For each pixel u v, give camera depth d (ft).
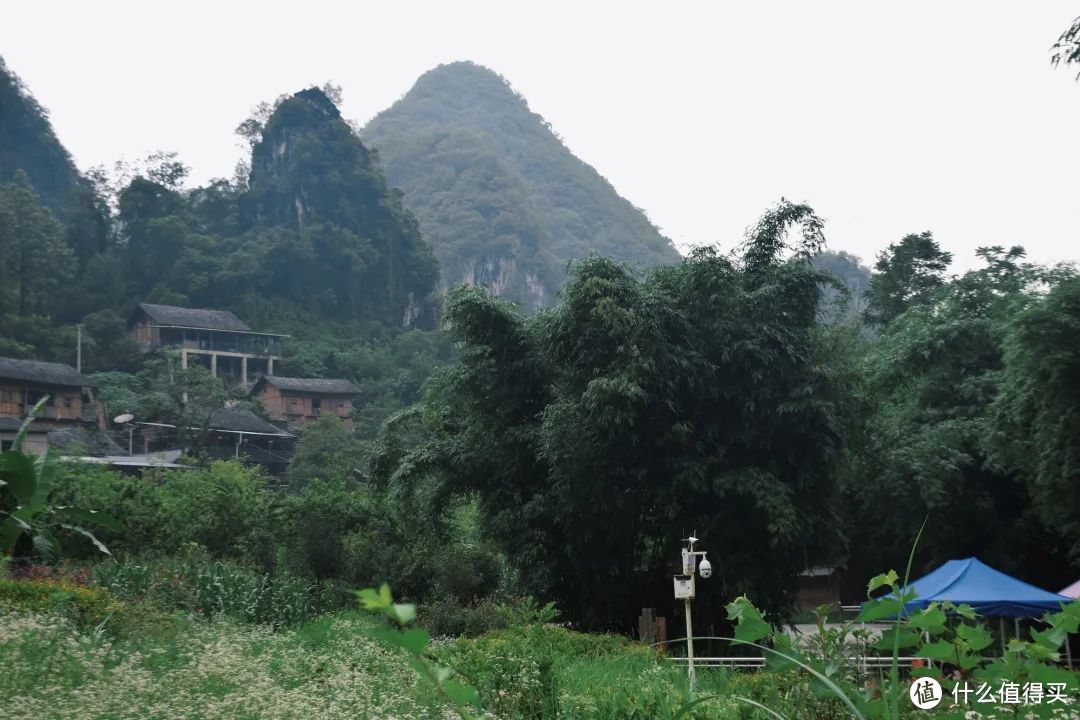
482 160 567.18
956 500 85.46
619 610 61.67
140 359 242.99
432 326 347.77
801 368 58.59
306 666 27.91
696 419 59.47
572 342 59.26
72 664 22.48
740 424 59.26
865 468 83.20
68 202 308.60
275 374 269.44
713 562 58.34
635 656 34.14
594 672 28.17
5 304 243.60
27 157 329.11
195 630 34.01
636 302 58.03
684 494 58.70
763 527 58.75
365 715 20.49
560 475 56.95
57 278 269.03
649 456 58.29
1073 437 58.13
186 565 51.83
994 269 90.58
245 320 290.97
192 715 18.89
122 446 196.24
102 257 279.28
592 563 59.67
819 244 63.10
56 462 42.96
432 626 58.90
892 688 7.89
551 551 61.26
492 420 63.10
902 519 90.12
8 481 40.81
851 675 10.51
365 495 72.90
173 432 198.08
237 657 25.62
